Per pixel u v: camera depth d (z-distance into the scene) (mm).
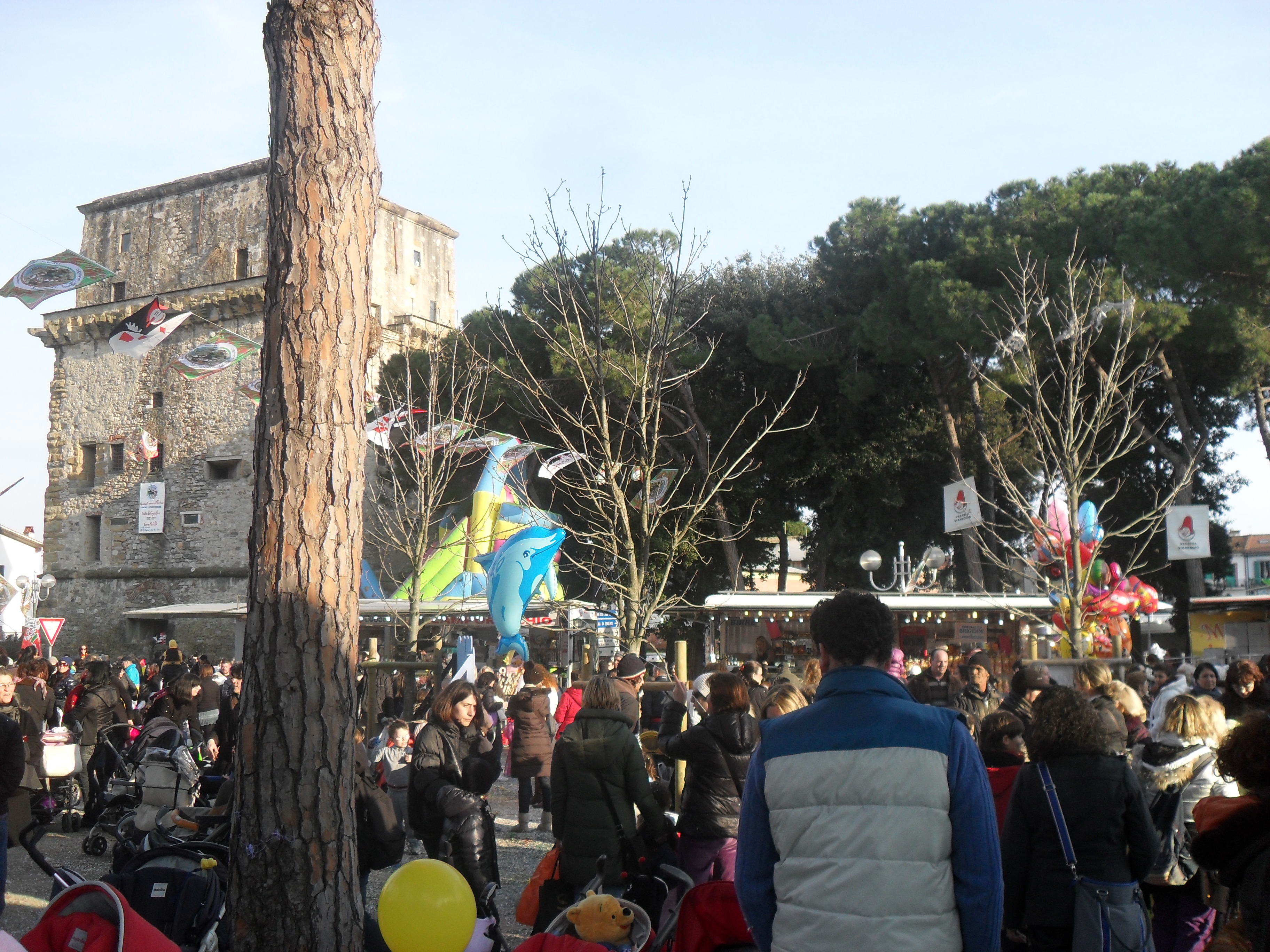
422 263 49375
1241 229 21625
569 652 22297
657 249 24078
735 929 4152
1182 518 21172
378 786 5762
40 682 10688
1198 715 5211
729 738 5660
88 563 43656
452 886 4250
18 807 8609
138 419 42938
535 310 29516
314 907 3842
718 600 19391
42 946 3461
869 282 28984
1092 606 16609
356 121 4305
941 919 2729
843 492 30594
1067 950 4145
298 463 4047
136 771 8188
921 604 19234
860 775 2797
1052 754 4266
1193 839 4066
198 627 40625
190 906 4469
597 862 5527
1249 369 26422
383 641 26172
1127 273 23562
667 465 27047
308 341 4105
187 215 44906
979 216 27047
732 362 29938
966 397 30250
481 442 23922
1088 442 25062
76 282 8547
